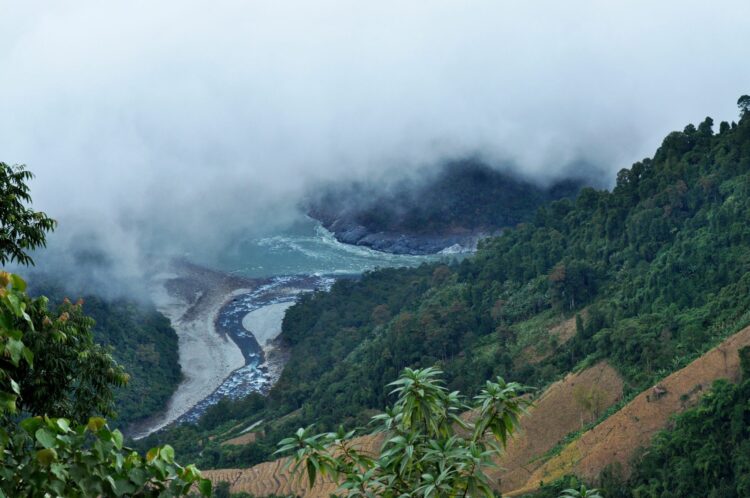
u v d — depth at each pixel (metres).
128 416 151.75
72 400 32.06
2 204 29.56
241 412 149.12
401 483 12.69
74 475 9.41
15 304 9.99
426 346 131.12
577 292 127.88
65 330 28.91
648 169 146.88
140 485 9.73
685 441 76.25
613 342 102.19
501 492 87.88
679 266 114.44
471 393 115.50
